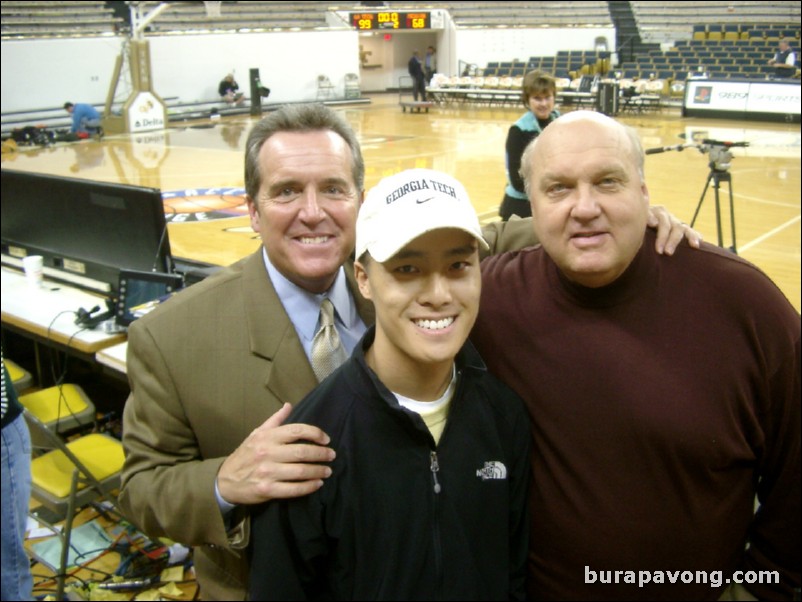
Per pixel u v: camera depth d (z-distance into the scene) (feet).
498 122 50.47
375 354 4.41
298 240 5.36
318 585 4.32
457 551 4.32
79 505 8.75
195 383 5.32
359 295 6.03
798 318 5.09
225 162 36.22
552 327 5.03
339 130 5.56
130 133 48.98
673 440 4.69
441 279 4.01
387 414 4.25
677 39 71.97
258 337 5.40
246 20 65.41
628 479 4.80
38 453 10.42
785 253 19.70
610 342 4.86
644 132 41.55
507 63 65.57
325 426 4.29
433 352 4.06
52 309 11.68
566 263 4.74
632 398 4.75
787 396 4.99
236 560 5.66
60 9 57.62
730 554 5.09
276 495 4.12
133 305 10.68
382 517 4.21
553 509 4.98
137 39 48.83
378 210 4.06
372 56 78.13
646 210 4.82
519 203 15.66
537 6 75.66
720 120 47.29
